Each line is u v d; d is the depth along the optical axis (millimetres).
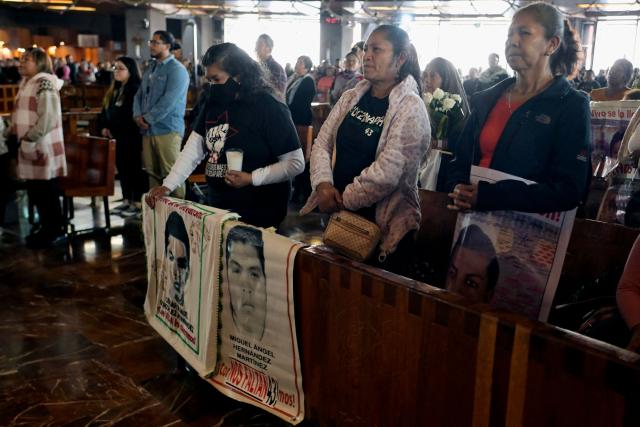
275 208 2793
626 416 1222
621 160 2752
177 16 23344
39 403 2506
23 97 4391
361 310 1806
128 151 5691
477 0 15383
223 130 2660
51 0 18734
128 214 5551
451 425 1595
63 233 4770
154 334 3182
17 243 4699
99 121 6152
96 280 3939
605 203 2885
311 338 2014
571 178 1786
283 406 2162
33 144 4402
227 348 2367
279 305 2062
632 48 16594
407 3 16703
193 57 21781
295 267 2004
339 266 1845
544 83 1905
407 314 1663
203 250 2354
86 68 21031
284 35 24281
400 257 2361
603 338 1757
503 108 1991
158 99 5039
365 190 2158
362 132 2303
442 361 1590
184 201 2570
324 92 9406
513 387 1427
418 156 2203
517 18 1875
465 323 1513
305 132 5941
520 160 1898
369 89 2381
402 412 1734
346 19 19750
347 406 1920
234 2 18625
